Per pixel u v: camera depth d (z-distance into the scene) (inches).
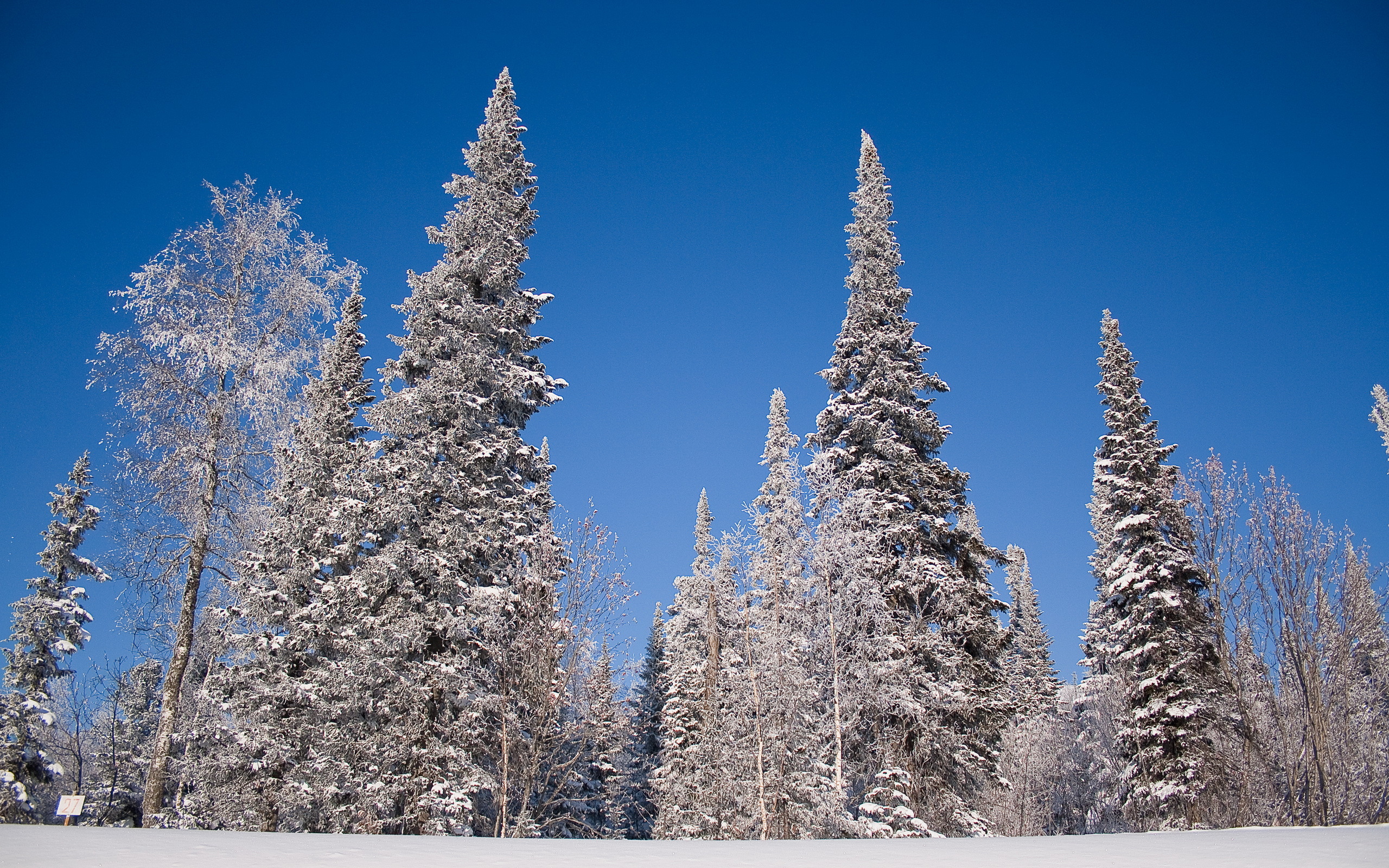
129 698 1232.8
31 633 1140.5
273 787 808.9
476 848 279.3
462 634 727.7
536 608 674.2
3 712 1080.8
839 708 751.7
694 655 1099.9
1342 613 608.7
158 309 671.1
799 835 747.4
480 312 844.6
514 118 967.0
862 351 952.9
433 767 692.1
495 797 715.4
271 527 828.6
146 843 243.1
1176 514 690.8
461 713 717.9
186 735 858.8
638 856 267.1
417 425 816.3
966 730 835.4
